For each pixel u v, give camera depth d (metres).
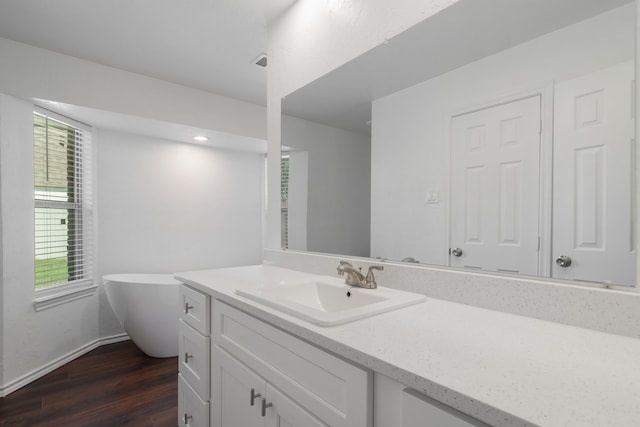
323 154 1.68
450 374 0.60
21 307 2.22
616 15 0.82
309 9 1.75
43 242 2.48
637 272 0.80
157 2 1.81
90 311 2.82
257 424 1.06
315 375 0.84
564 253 0.91
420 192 1.26
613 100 0.82
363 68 1.46
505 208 1.02
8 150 2.14
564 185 0.90
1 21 1.96
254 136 3.31
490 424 0.50
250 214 3.93
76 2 1.80
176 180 3.42
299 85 1.82
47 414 1.88
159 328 2.58
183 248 3.45
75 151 2.78
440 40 1.18
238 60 2.45
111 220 3.03
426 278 1.20
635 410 0.49
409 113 1.29
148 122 2.79
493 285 1.03
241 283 1.42
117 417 1.86
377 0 1.40
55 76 2.31
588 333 0.82
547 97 0.93
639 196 0.79
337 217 1.61
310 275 1.64
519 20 0.99
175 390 2.16
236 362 1.18
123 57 2.40
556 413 0.48
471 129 1.10
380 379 0.70
